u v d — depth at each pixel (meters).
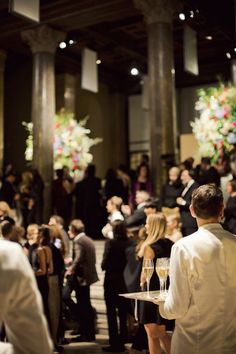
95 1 12.05
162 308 2.64
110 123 19.53
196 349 2.49
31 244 6.31
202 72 17.95
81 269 6.84
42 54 13.04
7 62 17.48
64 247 7.52
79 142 14.08
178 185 8.00
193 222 7.14
